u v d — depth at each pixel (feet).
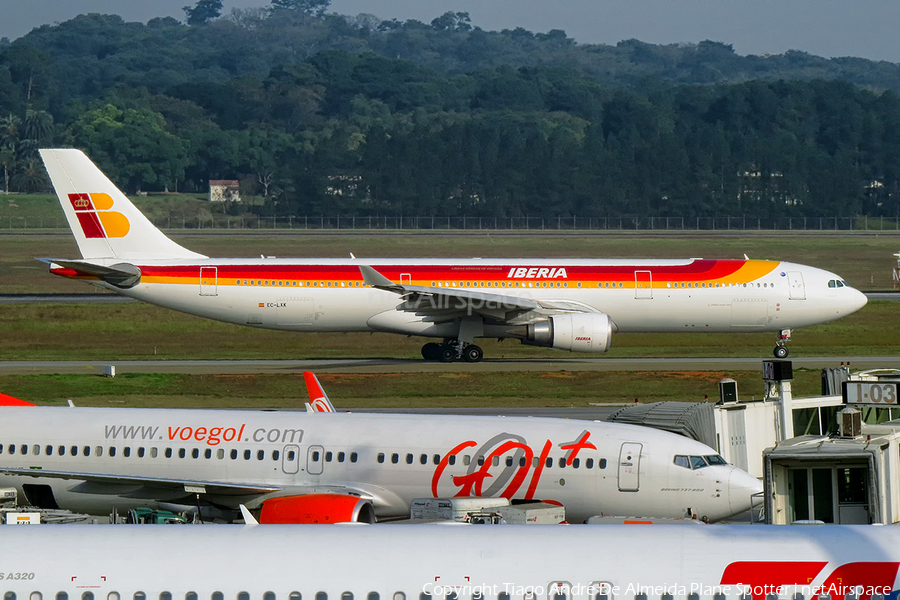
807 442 367.66
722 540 241.55
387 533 250.37
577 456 405.39
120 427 434.30
